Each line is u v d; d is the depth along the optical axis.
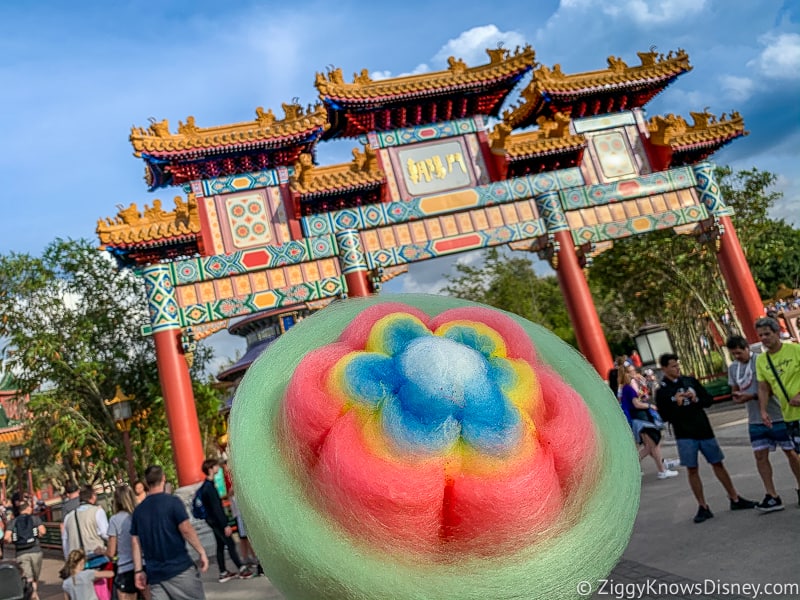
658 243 22.41
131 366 18.53
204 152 14.77
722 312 23.27
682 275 22.56
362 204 16.00
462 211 16.17
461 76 16.44
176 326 14.20
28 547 9.53
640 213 16.86
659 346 17.33
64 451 16.64
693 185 17.16
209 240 14.91
